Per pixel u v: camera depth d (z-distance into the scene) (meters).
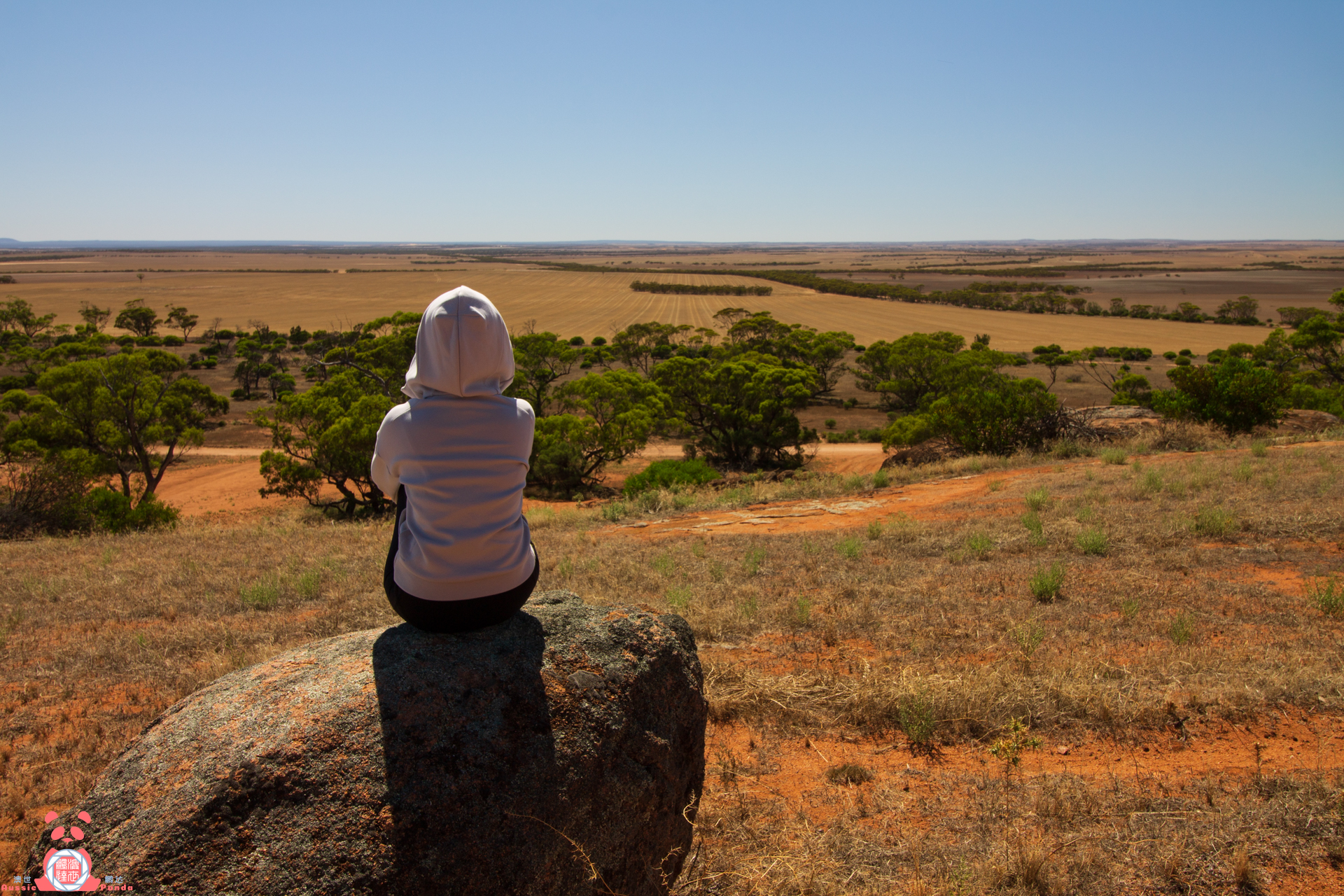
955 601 6.40
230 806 1.90
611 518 13.29
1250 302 130.88
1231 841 2.94
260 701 2.15
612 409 42.41
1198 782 3.44
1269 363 51.09
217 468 42.41
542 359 55.31
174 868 1.81
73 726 4.91
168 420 35.06
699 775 2.74
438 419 2.19
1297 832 2.97
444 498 2.20
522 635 2.45
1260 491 9.43
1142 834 3.05
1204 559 7.07
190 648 6.48
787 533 10.44
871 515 11.23
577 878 2.17
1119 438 17.00
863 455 46.16
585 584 7.84
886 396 71.06
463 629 2.37
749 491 14.79
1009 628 5.64
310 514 30.66
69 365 33.16
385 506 31.36
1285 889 2.68
